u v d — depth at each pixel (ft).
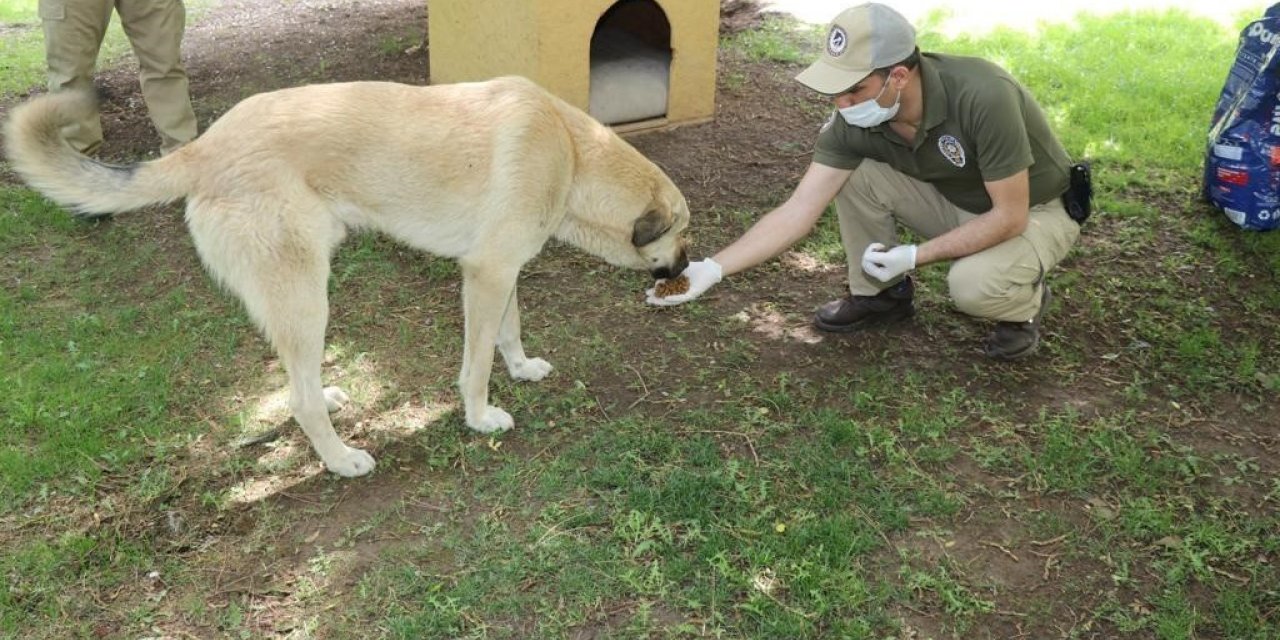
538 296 15.17
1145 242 16.80
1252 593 9.73
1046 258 12.73
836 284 15.72
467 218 10.95
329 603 9.60
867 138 12.44
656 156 19.70
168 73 18.94
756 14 28.43
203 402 12.62
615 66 20.58
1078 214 12.96
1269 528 10.62
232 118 10.39
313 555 10.22
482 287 11.18
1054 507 10.97
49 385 12.62
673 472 11.26
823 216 17.60
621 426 12.17
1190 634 9.28
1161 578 10.00
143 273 15.49
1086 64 24.18
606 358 13.66
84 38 17.97
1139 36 26.11
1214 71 23.71
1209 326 14.52
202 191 10.26
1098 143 20.02
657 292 12.57
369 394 12.85
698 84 20.81
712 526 10.48
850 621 9.34
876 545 10.36
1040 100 22.09
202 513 10.78
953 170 12.14
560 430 12.15
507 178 10.75
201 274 15.47
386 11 28.68
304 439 12.01
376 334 14.16
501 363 13.60
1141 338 14.25
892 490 11.15
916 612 9.55
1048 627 9.42
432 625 9.25
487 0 19.61
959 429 12.26
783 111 21.97
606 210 11.68
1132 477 11.35
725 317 14.73
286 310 10.37
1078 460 11.60
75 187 10.28
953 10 28.40
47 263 15.62
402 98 10.78
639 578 9.83
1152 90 22.53
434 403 12.69
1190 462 11.60
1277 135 16.24
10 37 26.86
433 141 10.62
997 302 12.66
